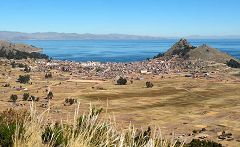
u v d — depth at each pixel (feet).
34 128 19.13
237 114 589.32
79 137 18.84
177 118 560.20
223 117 566.36
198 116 582.76
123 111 623.77
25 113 21.02
